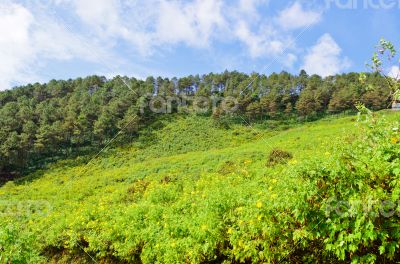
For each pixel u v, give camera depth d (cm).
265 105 8088
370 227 466
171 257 785
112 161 6000
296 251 615
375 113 587
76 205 1742
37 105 7356
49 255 1229
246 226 664
